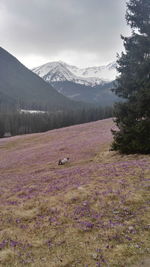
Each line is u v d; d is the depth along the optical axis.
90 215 7.75
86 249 5.81
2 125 106.88
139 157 14.98
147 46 16.88
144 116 16.28
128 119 16.58
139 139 15.62
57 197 9.92
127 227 6.62
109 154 18.92
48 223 7.63
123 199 8.51
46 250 6.01
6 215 8.78
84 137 35.84
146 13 17.58
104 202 8.56
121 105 17.41
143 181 10.01
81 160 20.73
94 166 15.46
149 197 8.42
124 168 12.70
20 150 35.22
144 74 16.69
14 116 123.88
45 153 28.33
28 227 7.53
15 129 115.19
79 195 9.59
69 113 135.00
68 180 12.76
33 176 16.83
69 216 7.90
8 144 45.16
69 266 5.20
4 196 11.86
